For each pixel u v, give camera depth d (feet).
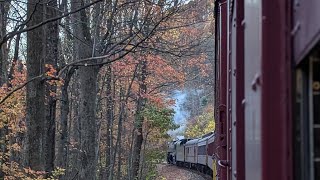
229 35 13.57
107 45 42.16
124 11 49.88
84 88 42.73
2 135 42.63
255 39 5.64
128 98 86.33
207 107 201.87
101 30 46.42
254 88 5.59
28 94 28.58
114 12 43.11
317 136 4.84
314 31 4.44
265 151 4.67
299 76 4.89
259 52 5.14
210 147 83.82
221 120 18.45
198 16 56.65
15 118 39.40
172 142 179.42
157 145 112.57
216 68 28.09
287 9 4.74
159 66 69.87
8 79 45.01
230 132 13.30
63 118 53.11
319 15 4.37
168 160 184.65
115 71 75.51
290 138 4.59
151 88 80.53
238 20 8.77
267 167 4.66
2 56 47.29
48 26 40.19
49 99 41.39
